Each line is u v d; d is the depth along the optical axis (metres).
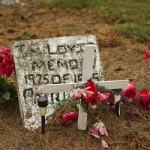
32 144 2.51
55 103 2.69
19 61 2.68
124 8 5.17
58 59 2.74
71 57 2.75
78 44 2.77
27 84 2.67
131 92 2.62
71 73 2.74
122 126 2.56
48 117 2.64
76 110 2.63
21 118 2.71
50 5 5.29
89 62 2.50
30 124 2.63
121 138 2.51
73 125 2.58
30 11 5.18
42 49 2.73
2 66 2.72
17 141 2.54
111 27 4.46
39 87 2.68
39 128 2.61
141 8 5.19
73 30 4.49
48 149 2.47
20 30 4.49
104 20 4.82
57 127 2.59
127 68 3.56
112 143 2.48
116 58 3.77
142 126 2.57
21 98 2.65
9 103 2.86
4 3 5.42
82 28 4.56
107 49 3.98
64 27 4.61
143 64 3.64
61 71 2.73
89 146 2.48
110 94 2.56
